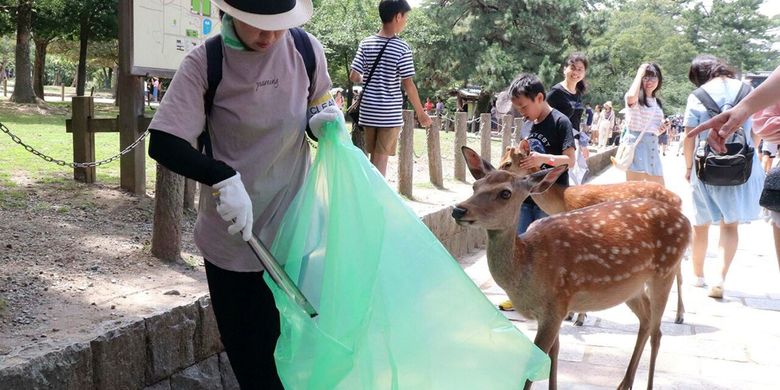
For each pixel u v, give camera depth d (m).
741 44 81.94
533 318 3.84
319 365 2.66
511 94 5.44
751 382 4.46
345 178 2.80
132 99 6.61
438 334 2.69
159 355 3.61
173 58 6.67
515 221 3.65
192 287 4.23
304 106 2.85
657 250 4.07
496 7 39.53
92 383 3.23
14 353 2.99
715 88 6.22
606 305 4.00
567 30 39.25
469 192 9.40
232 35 2.66
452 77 40.09
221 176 2.56
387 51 6.93
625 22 75.69
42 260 4.57
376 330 2.63
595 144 29.14
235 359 2.96
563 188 5.39
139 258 4.83
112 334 3.33
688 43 71.81
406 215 2.77
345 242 2.74
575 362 4.76
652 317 4.18
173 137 2.61
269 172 2.83
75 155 6.91
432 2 41.03
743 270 7.49
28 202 6.02
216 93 2.70
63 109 23.66
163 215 4.82
